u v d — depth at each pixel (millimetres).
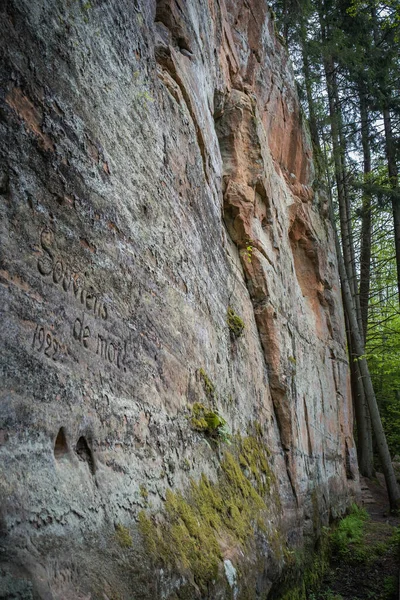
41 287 2857
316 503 10164
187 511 4270
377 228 21750
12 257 2648
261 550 5699
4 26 2846
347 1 17844
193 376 5281
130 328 3914
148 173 4707
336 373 14695
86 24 3824
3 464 2352
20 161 2826
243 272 8859
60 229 3117
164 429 4293
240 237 8781
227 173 8789
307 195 14250
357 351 17422
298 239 13680
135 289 4102
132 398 3793
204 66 7469
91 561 2727
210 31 8094
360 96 19078
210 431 5348
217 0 8805
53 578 2377
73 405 2994
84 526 2801
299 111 14141
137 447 3750
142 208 4473
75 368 3084
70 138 3365
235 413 6719
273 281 9430
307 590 8344
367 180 17672
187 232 5688
